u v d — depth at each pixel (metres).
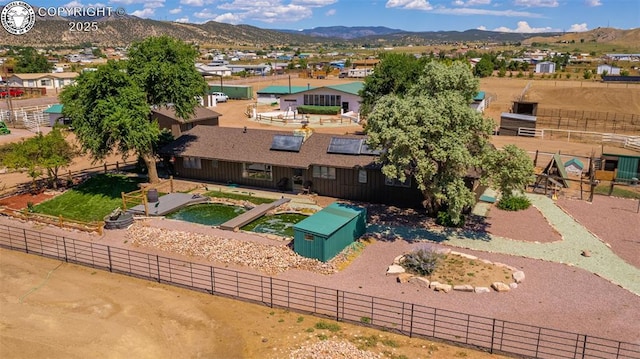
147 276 26.72
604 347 19.92
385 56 65.06
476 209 37.38
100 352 20.19
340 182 39.94
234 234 32.75
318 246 27.83
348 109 82.44
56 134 44.25
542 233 32.56
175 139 47.41
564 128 70.69
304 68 186.12
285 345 20.25
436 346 20.08
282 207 38.00
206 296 24.67
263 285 25.47
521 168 29.44
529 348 19.72
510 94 107.88
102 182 45.59
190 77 43.78
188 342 20.73
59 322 22.47
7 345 20.69
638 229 33.59
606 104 93.12
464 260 27.59
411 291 24.53
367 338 20.61
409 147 29.23
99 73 39.38
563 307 23.09
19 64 146.00
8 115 73.31
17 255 30.19
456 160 29.19
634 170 45.12
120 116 38.19
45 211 38.38
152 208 37.47
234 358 19.56
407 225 33.91
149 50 43.06
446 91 32.22
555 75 144.00
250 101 104.75
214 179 45.62
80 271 27.88
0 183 46.03
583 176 46.69
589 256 28.92
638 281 25.94
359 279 25.95
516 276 25.70
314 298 23.95
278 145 42.31
